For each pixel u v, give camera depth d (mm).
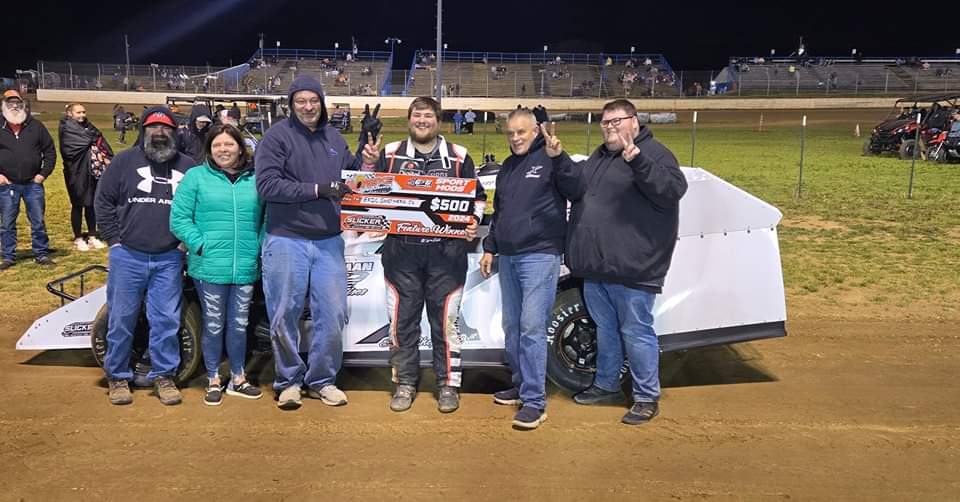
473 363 4605
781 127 43938
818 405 4480
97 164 8930
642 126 4102
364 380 4914
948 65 65375
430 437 4031
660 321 4445
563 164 3939
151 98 59594
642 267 4062
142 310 4688
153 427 4148
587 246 4121
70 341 4879
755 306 4492
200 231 4316
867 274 7832
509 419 4285
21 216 11930
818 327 6133
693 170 4863
